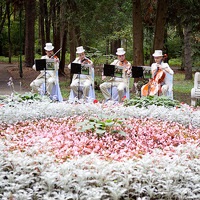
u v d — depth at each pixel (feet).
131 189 14.20
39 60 35.14
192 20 54.60
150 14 55.06
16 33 145.69
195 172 15.23
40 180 14.57
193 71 94.12
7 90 55.11
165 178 14.24
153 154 16.53
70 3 53.62
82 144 19.24
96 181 13.92
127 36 70.49
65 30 62.23
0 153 16.22
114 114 24.63
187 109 27.45
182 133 22.49
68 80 68.69
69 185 13.79
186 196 13.91
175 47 109.50
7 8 112.37
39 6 79.56
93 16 53.88
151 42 77.30
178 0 50.67
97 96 49.60
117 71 33.65
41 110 26.61
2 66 107.86
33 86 37.06
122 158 16.34
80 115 26.99
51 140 20.03
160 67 33.22
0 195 13.34
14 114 25.09
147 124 24.32
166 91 32.91
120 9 59.16
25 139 20.06
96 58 54.03
